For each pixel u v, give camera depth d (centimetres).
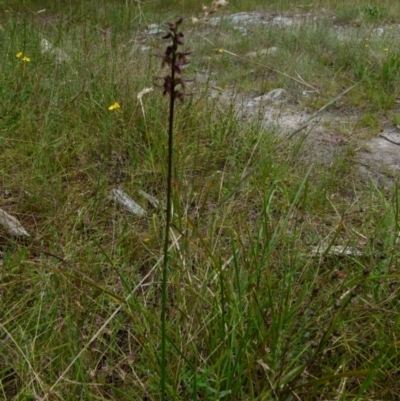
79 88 410
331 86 555
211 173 329
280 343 182
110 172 330
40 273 221
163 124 371
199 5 970
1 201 284
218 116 409
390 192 350
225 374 176
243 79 584
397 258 243
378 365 183
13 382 183
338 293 217
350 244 267
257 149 369
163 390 152
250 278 198
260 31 778
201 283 216
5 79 409
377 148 433
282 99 533
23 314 204
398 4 979
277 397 161
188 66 571
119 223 273
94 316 204
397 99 541
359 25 840
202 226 272
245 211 288
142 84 411
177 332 191
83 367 183
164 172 311
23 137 343
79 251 242
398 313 187
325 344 183
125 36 550
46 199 285
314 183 342
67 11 657
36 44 483
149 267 246
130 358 188
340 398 164
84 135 360
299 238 261
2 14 601
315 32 737
